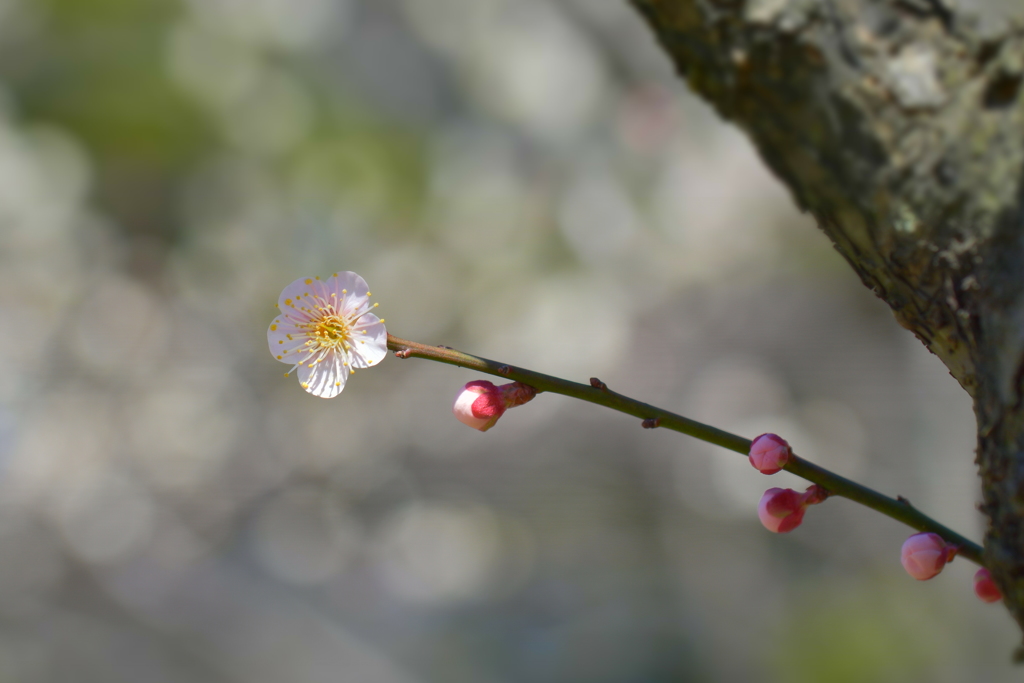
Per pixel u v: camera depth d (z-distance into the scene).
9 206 2.62
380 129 2.98
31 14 2.61
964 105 0.66
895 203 0.66
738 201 2.78
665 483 2.47
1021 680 1.99
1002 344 0.66
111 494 2.40
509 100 3.11
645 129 2.94
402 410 2.54
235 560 2.44
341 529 2.54
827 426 2.37
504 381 2.51
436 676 2.27
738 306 2.61
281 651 2.26
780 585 2.31
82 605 2.22
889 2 0.66
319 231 2.76
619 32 3.01
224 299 2.68
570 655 2.29
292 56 2.91
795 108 0.67
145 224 2.70
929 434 2.24
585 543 2.47
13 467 2.34
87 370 2.50
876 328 2.41
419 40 3.09
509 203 2.89
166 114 2.70
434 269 2.72
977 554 0.69
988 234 0.66
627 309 2.71
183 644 2.20
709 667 2.23
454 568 2.53
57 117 2.64
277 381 2.58
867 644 2.11
